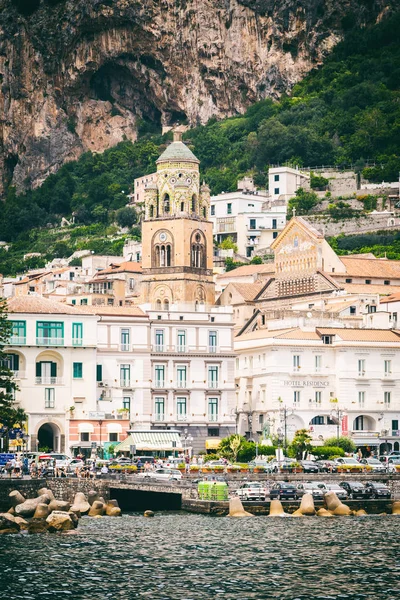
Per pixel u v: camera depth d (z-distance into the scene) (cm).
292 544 17025
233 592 14225
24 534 17912
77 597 13988
